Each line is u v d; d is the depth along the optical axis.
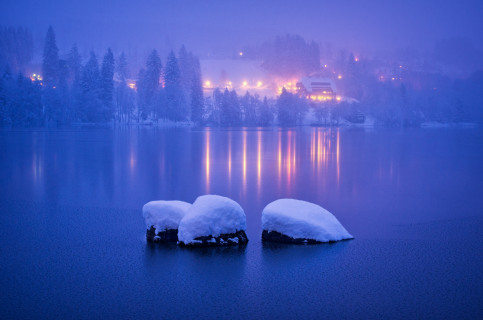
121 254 14.97
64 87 125.12
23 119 114.69
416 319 10.52
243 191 31.14
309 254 14.96
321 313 10.81
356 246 16.11
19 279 12.83
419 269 13.74
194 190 31.25
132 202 25.69
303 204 16.95
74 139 83.12
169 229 16.23
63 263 14.17
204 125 145.88
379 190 31.89
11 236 17.48
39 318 10.48
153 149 66.31
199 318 10.54
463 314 10.75
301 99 168.25
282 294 11.87
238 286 12.34
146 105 141.00
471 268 13.84
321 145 78.69
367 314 10.76
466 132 133.12
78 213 22.22
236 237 15.88
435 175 40.47
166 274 13.16
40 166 44.19
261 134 111.81
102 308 11.01
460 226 20.08
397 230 19.20
